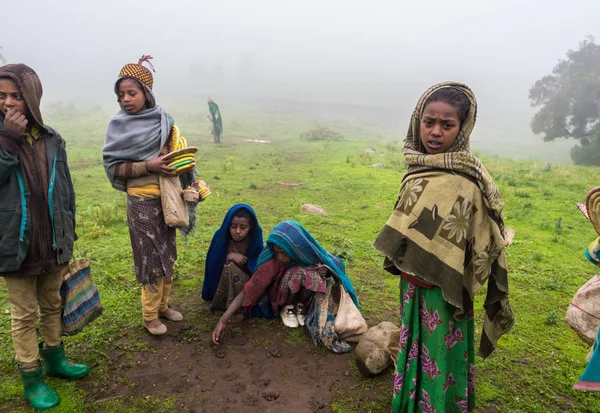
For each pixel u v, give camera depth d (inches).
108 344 150.1
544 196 429.7
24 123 106.3
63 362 131.5
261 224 296.2
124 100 140.3
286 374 138.3
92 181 440.1
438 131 96.9
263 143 835.4
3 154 103.5
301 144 838.5
